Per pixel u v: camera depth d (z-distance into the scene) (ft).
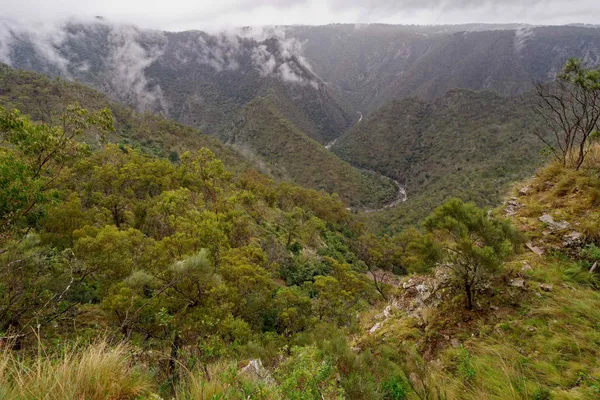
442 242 14.44
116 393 7.32
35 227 42.91
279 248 91.15
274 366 12.48
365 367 10.57
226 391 7.55
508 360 9.18
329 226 184.24
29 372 7.11
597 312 9.64
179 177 97.30
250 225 92.68
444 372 10.03
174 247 37.47
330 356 10.80
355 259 132.36
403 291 16.71
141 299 25.44
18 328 14.35
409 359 10.80
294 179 437.58
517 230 15.21
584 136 19.36
